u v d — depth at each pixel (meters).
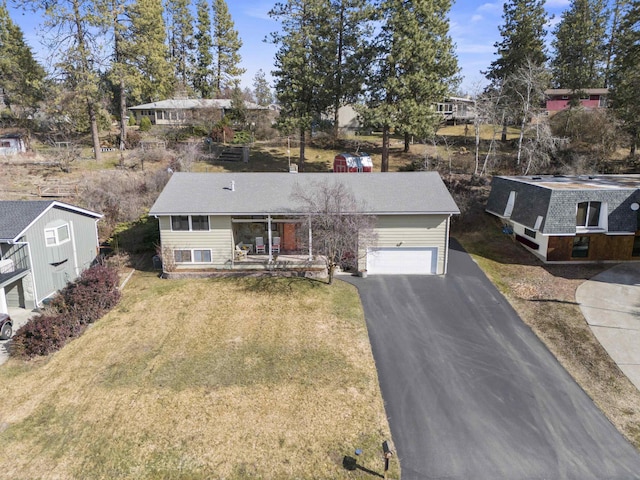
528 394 14.03
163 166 37.97
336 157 35.16
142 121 49.62
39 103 48.75
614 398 13.84
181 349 16.41
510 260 24.58
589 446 12.00
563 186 24.56
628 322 17.98
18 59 52.59
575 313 18.73
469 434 12.41
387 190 23.97
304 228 23.00
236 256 23.67
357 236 21.48
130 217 29.16
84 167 37.22
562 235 23.27
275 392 14.06
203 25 61.66
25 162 37.38
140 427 12.61
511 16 40.16
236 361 15.65
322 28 36.78
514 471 11.22
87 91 36.66
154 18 48.78
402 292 20.94
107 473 11.12
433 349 16.44
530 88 36.50
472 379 14.74
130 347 16.58
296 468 11.23
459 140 46.12
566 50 49.09
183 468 11.23
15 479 10.95
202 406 13.43
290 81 35.50
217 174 26.14
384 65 33.59
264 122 49.75
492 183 30.03
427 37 33.22
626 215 23.22
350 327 17.89
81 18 35.72
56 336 16.33
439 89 33.09
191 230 22.58
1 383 14.61
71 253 21.98
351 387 14.32
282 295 20.58
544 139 34.78
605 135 37.47
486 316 18.73
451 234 29.03
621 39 39.47
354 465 11.34
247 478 10.95
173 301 20.12
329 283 21.75
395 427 12.65
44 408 13.41
